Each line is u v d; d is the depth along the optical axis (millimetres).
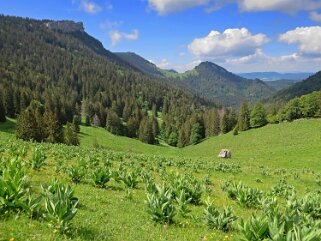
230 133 129625
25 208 9016
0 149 27906
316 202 15625
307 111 110625
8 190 9125
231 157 74750
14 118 127500
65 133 96000
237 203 17438
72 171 17938
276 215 9203
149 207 11508
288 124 111188
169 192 12211
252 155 75750
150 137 150500
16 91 137500
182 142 146500
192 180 23406
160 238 9688
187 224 11625
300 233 7422
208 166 39625
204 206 16203
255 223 8453
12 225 8234
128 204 14062
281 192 22969
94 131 148500
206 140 135125
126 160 37531
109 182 19422
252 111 123062
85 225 9672
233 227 11664
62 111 144500
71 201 9195
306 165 55156
